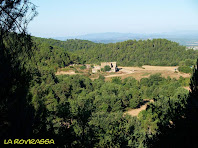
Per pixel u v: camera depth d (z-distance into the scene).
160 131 6.28
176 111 6.22
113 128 15.52
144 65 115.50
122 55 129.62
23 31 5.80
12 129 5.48
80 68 94.81
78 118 10.49
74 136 8.94
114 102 38.31
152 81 60.56
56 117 10.32
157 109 8.09
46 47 91.00
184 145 5.27
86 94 42.69
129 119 24.44
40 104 7.67
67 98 40.84
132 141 15.48
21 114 5.75
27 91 6.30
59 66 90.69
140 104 44.66
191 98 6.33
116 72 92.50
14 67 5.76
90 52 142.00
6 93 5.48
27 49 6.07
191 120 5.59
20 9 5.69
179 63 105.94
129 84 59.00
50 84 40.66
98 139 11.53
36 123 6.76
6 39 5.65
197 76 6.36
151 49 133.12
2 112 5.35
